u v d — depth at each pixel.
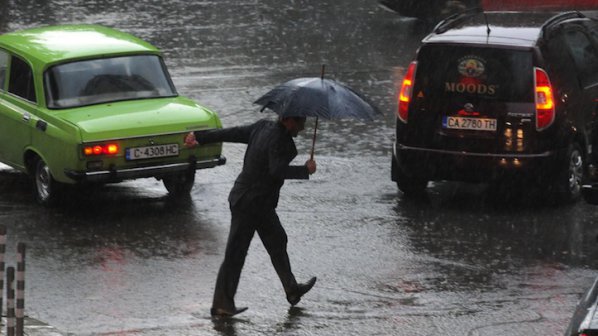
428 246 31.12
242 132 25.52
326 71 58.72
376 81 56.28
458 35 35.47
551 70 34.84
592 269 29.02
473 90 34.81
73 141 33.66
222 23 73.62
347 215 34.28
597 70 37.38
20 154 36.16
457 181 36.16
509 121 34.56
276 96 24.72
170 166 34.69
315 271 28.89
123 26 71.44
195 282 28.09
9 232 32.59
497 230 32.75
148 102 36.09
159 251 30.73
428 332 24.31
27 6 77.81
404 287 27.58
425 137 35.44
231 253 25.41
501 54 34.66
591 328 17.48
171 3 80.62
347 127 46.91
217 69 58.91
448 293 27.11
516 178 34.75
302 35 70.00
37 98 35.59
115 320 25.19
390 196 36.75
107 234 32.41
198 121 35.09
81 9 77.31
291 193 36.94
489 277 28.36
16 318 20.98
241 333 24.36
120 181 36.25
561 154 34.91
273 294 27.19
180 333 24.33
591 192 32.41
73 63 36.22
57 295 27.00
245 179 25.30
